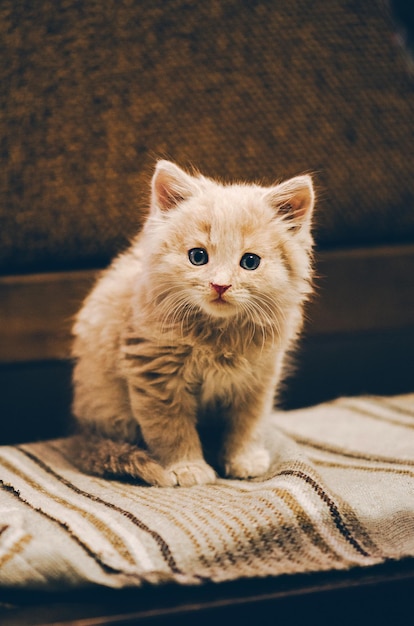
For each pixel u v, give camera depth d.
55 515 0.59
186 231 0.64
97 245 0.80
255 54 0.82
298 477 0.64
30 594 0.55
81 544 0.57
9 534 0.57
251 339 0.66
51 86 0.79
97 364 0.70
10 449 0.72
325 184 0.83
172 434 0.67
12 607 0.54
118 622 0.54
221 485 0.65
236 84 0.82
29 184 0.79
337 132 0.84
